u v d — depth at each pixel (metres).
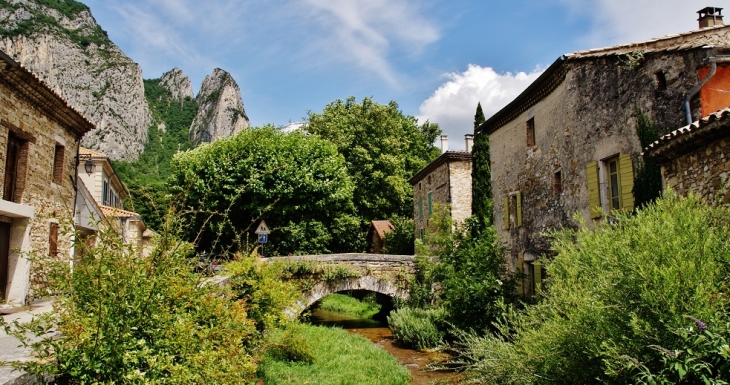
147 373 3.71
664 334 4.57
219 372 4.05
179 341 3.92
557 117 12.25
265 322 9.58
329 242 25.14
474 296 12.60
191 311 4.59
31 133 10.73
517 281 13.80
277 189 21.73
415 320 15.47
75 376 3.46
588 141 10.67
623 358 4.52
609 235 6.10
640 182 8.62
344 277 17.27
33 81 10.03
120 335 3.57
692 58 8.02
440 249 16.81
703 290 4.36
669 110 8.37
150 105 119.25
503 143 15.95
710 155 6.61
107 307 3.69
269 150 22.56
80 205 13.98
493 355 7.43
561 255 6.89
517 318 7.99
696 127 6.46
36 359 3.59
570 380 5.65
